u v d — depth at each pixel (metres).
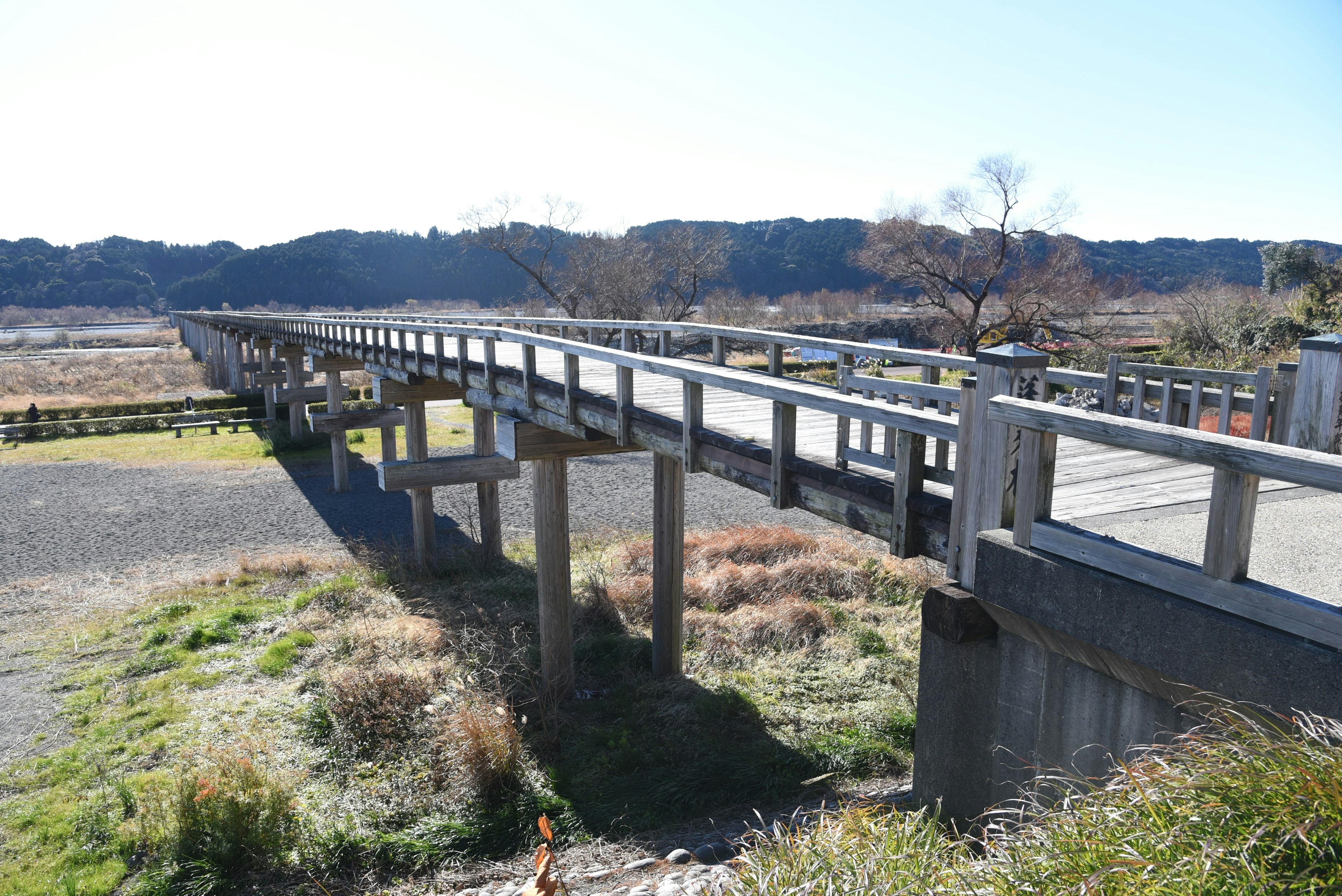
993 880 2.12
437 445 22.36
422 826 5.77
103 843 5.76
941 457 5.00
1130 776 2.09
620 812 5.86
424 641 8.91
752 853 2.87
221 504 16.94
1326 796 1.73
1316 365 4.07
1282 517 3.60
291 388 23.06
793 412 4.49
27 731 7.54
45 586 11.88
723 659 8.36
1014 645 2.97
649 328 10.24
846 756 6.31
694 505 15.90
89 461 21.94
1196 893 1.69
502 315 47.69
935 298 32.53
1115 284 33.09
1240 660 2.11
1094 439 2.42
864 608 9.59
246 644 9.44
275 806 5.71
